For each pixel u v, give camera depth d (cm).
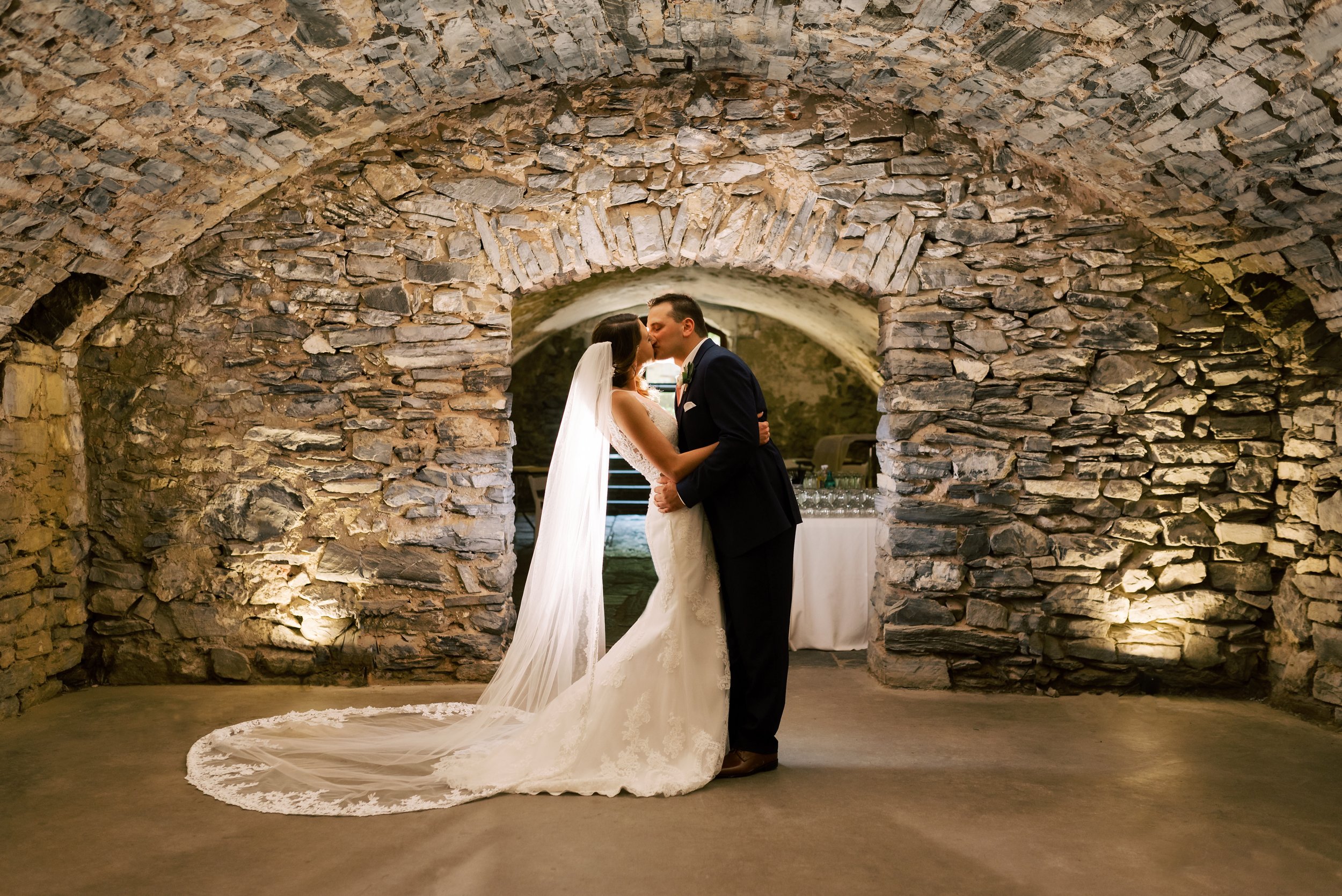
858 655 526
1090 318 452
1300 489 428
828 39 388
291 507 467
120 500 468
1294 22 287
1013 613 455
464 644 465
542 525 357
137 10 296
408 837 279
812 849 272
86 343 464
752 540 333
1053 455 455
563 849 271
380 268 465
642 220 461
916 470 459
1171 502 450
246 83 362
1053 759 356
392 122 443
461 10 355
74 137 343
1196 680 448
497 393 468
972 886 250
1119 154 403
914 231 457
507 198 462
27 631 421
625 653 337
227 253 463
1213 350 446
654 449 336
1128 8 309
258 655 467
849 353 923
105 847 273
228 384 466
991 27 346
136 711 420
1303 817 300
